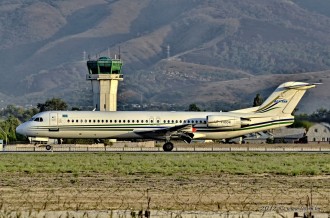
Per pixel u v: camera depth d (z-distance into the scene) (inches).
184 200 6176.2
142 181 7564.0
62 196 6348.4
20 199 6141.7
